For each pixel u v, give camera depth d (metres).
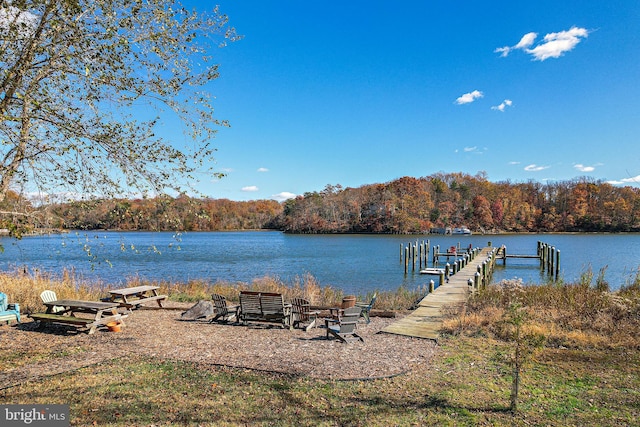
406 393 5.67
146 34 5.97
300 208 104.38
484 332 9.20
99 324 9.31
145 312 11.91
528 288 13.27
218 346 8.12
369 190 103.00
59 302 9.73
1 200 5.67
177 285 17.67
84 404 5.14
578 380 6.18
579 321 9.45
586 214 91.44
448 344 8.38
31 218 6.21
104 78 5.83
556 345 8.02
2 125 5.45
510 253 49.91
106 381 5.97
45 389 5.64
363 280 25.75
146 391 5.61
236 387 5.82
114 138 6.21
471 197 104.88
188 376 6.24
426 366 6.89
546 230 95.38
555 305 11.20
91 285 16.48
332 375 6.37
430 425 4.71
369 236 88.81
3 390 5.57
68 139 6.11
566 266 32.72
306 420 4.81
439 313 11.80
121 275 25.69
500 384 6.03
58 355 7.30
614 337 8.38
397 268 33.50
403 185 98.12
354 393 5.66
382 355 7.58
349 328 8.76
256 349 7.95
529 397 5.54
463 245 63.22
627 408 5.19
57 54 5.66
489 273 25.50
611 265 31.98
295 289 16.59
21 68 5.63
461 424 4.74
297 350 7.91
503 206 101.69
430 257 45.28
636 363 6.93
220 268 31.86
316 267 33.16
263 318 10.03
